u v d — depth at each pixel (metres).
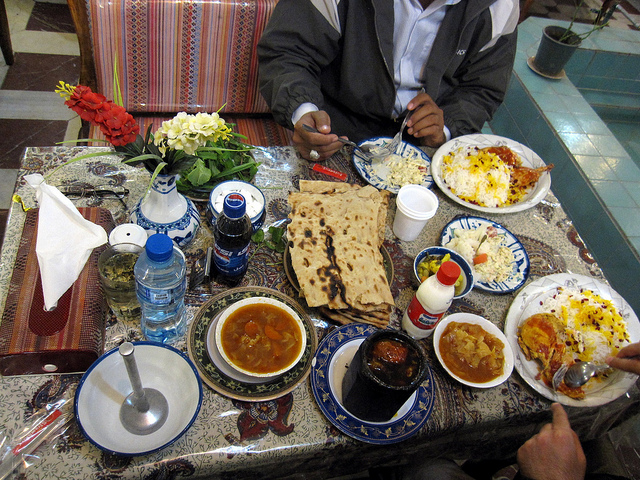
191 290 1.07
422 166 1.50
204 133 0.90
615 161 2.61
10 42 2.77
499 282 1.24
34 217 1.05
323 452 0.92
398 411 0.94
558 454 0.96
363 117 1.89
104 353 0.90
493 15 1.63
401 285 1.19
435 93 1.76
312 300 1.01
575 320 1.18
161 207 1.05
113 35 1.60
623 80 3.51
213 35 1.69
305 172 1.41
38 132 2.54
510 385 1.06
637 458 1.45
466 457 1.25
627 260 2.28
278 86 1.58
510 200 1.49
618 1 3.84
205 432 0.87
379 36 1.58
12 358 0.84
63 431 0.83
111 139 0.86
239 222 0.94
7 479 0.78
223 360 0.94
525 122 2.95
